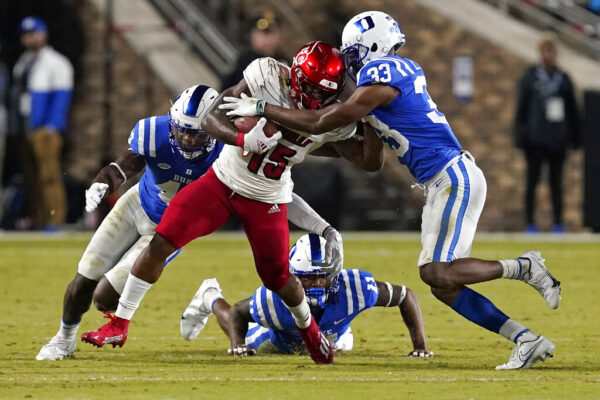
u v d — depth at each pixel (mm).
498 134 65750
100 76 69188
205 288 24453
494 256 44719
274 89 20703
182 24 70000
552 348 20594
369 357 22797
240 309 22984
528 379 19328
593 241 53906
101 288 22375
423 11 67062
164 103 68750
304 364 21562
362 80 21328
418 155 21859
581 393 17750
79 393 17641
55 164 57219
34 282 37312
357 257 45250
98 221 59844
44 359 22078
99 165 65938
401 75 21547
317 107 20828
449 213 21438
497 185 65438
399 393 17703
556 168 55656
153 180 22547
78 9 69438
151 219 22672
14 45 67500
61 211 58000
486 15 67812
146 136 22109
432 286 21328
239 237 57625
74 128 69000
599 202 59750
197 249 50031
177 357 22609
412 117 21734
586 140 59688
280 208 20953
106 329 21484
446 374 19984
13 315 29422
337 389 18109
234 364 21453
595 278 39000
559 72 54469
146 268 21188
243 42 70875
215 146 22281
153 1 72062
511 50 65750
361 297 22547
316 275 22062
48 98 56250
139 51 69000
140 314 30062
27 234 57625
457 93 66188
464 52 66312
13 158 62375
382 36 22250
